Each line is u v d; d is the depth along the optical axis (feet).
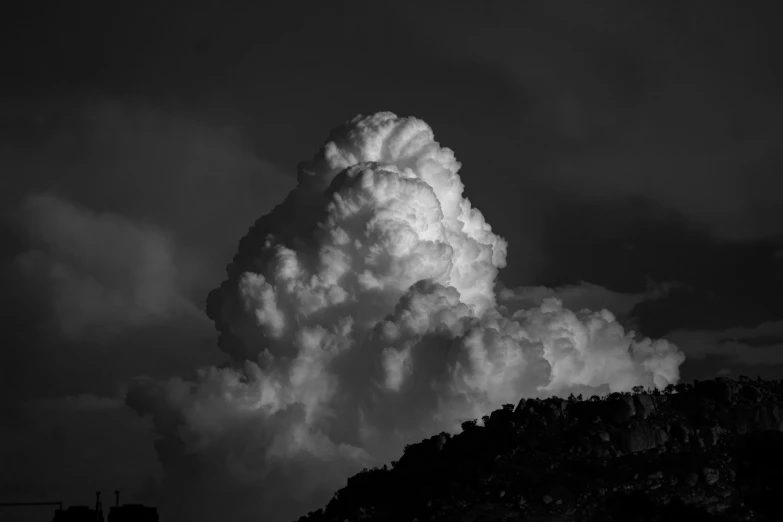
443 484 636.48
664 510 568.00
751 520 561.84
